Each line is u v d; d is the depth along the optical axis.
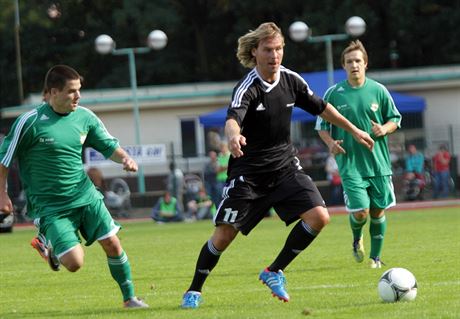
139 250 33.78
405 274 17.28
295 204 17.12
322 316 15.83
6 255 34.47
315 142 71.38
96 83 103.88
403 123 74.19
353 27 60.31
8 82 103.31
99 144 17.86
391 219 45.94
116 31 101.50
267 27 16.75
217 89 76.31
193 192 55.94
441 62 95.94
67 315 17.55
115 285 22.81
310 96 17.44
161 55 101.94
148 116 74.75
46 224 17.25
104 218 17.55
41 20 102.06
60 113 17.38
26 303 20.02
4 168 17.14
